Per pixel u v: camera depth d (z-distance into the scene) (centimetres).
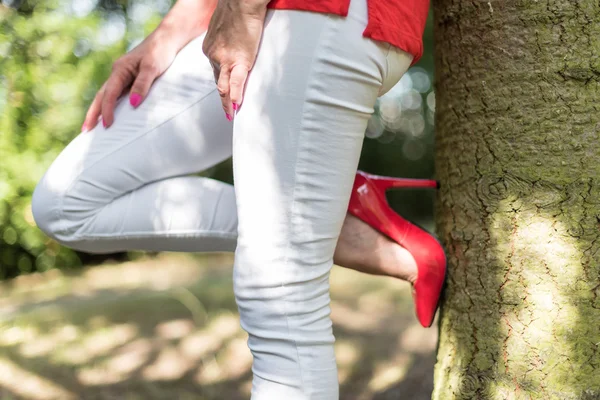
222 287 437
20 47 508
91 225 145
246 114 116
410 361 287
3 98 505
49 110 524
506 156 131
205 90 141
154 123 142
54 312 395
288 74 112
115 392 271
